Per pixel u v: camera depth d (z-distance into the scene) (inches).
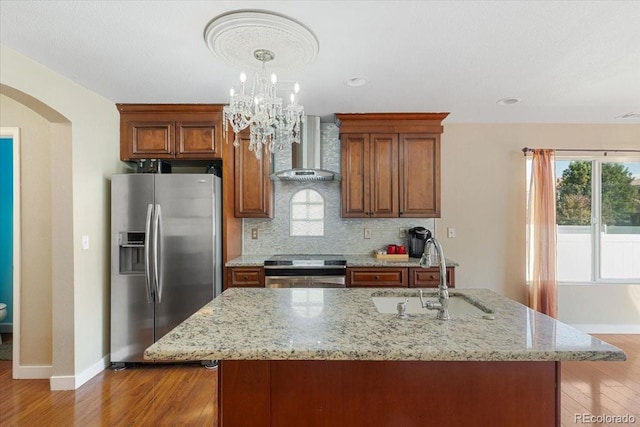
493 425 50.6
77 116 103.7
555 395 50.7
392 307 77.7
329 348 44.7
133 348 115.1
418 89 108.7
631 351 127.1
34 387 102.3
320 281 123.7
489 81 102.3
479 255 148.8
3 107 108.7
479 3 64.2
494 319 58.0
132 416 87.1
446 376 50.8
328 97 115.6
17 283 108.3
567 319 148.9
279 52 77.0
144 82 102.4
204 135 125.7
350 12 66.8
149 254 113.0
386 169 135.5
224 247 126.5
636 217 153.2
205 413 88.5
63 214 101.8
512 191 149.0
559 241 153.6
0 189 155.5
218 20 68.6
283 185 149.4
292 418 50.6
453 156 149.3
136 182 116.0
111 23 71.0
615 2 63.9
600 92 111.8
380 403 50.8
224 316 59.4
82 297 105.9
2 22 70.6
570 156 150.1
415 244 137.8
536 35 75.7
